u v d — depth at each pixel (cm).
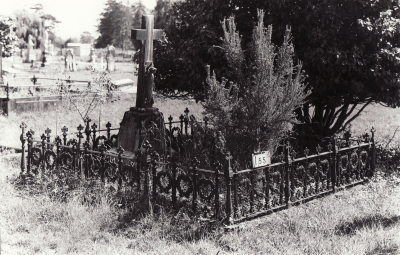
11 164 957
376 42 971
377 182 877
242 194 700
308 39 984
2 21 2736
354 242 592
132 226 638
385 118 1825
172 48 1187
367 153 907
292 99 737
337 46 966
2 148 1104
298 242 592
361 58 955
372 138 920
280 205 695
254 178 655
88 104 1695
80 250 563
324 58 944
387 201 756
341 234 623
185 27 1165
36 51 5978
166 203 683
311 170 839
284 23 988
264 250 564
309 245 580
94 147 996
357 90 959
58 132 1355
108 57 4303
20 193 767
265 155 671
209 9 1067
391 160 1038
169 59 1160
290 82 738
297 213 677
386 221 675
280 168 721
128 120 948
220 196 711
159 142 945
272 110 731
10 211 676
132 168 722
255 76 726
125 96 2309
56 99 1816
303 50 991
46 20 7269
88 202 716
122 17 8981
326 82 988
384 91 990
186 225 621
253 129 745
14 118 1566
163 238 595
